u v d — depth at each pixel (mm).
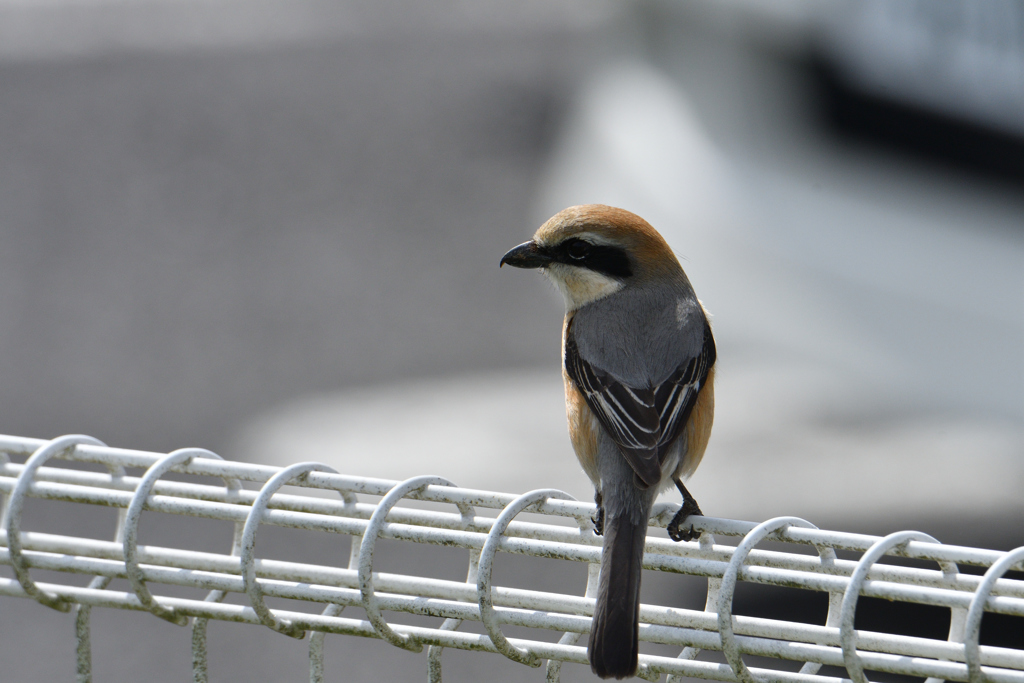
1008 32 9719
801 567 3305
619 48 12461
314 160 22875
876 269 10219
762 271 10648
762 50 10242
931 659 3145
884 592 3117
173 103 25984
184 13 33375
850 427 12586
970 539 10562
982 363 10102
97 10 33156
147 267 18547
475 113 24859
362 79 27438
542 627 3482
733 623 3277
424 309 17094
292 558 10781
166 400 14430
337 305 17141
